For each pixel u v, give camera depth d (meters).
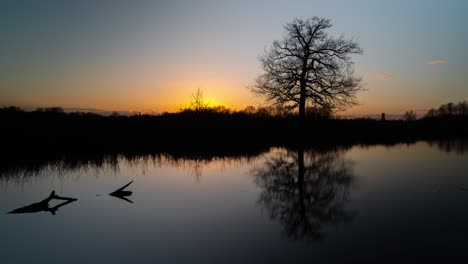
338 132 34.69
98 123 29.52
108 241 6.95
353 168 16.31
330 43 30.06
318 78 30.05
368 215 8.45
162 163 17.92
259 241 6.88
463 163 17.53
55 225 7.98
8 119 27.03
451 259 5.84
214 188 11.98
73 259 6.10
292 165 17.53
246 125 32.28
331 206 9.45
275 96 31.42
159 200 10.30
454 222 7.75
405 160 18.92
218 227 7.73
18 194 11.16
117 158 19.56
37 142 23.19
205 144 26.80
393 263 5.72
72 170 15.52
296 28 30.59
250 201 10.20
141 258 6.11
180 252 6.36
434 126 43.56
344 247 6.44
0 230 7.66
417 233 7.08
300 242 6.73
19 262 6.00
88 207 9.53
